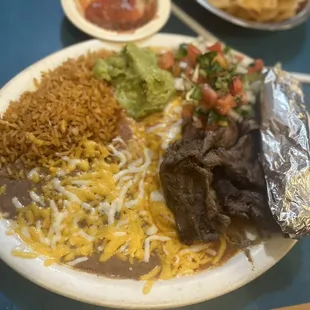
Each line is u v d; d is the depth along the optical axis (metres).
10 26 0.40
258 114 0.35
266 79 0.35
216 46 0.37
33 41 0.40
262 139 0.32
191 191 0.30
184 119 0.35
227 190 0.31
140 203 0.31
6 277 0.28
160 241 0.30
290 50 0.45
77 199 0.29
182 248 0.30
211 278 0.28
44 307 0.28
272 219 0.30
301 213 0.29
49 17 0.42
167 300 0.27
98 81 0.34
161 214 0.30
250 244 0.31
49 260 0.27
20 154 0.31
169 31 0.42
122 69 0.35
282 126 0.33
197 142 0.31
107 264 0.28
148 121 0.34
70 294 0.26
